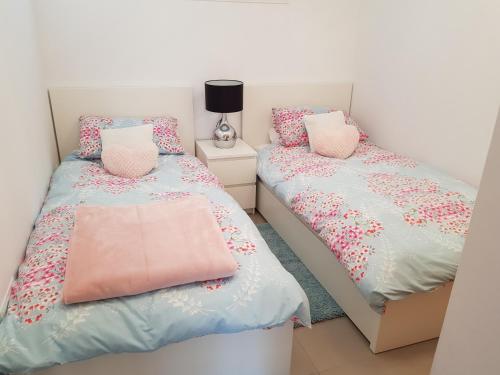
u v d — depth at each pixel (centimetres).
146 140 265
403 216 195
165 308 134
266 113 333
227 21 301
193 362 148
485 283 97
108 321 129
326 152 288
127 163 242
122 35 281
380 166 270
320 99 345
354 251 183
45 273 145
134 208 188
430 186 232
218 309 137
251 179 309
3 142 159
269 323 142
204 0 290
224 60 311
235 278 148
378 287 165
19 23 209
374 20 314
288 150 305
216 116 327
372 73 324
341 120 313
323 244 222
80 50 276
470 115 241
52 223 183
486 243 95
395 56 296
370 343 188
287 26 316
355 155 294
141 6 278
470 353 104
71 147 290
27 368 119
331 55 337
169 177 245
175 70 302
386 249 175
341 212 207
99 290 133
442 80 258
